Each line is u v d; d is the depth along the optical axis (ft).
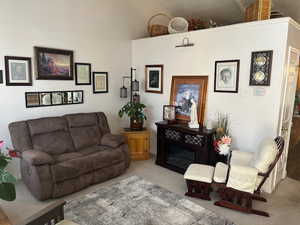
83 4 12.98
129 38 15.55
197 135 11.39
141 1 15.48
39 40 11.53
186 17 16.61
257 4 10.09
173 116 13.21
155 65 14.49
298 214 8.63
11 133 10.32
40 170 8.97
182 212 8.63
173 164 13.02
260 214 8.52
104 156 10.89
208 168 9.99
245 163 9.75
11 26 10.57
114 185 10.75
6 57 10.54
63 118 12.10
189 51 12.66
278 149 8.41
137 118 14.19
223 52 11.23
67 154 11.04
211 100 12.01
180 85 13.30
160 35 14.64
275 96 9.73
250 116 10.59
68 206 8.96
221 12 15.24
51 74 12.12
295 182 11.35
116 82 15.28
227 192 8.95
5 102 10.78
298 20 13.85
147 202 9.29
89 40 13.52
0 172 6.53
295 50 10.31
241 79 10.73
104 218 8.25
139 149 14.21
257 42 10.04
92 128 12.84
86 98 13.82
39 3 11.32
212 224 7.92
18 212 8.55
